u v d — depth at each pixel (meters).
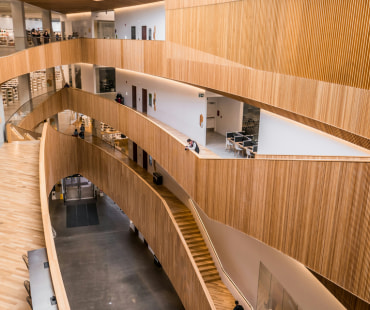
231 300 15.34
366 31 7.35
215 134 20.77
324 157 9.60
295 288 11.19
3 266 9.11
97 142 28.72
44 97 27.64
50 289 6.96
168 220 17.80
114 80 31.31
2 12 35.25
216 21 13.84
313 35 8.98
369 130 7.24
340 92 8.02
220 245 16.66
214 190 12.49
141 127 20.41
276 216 9.14
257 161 9.82
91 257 23.50
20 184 13.89
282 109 10.34
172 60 17.44
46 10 31.03
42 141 16.12
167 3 17.39
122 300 19.66
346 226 7.01
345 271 7.07
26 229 10.77
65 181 31.80
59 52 24.91
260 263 13.41
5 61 18.95
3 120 19.36
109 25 32.81
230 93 13.19
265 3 10.98
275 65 10.62
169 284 21.09
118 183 24.00
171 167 16.97
